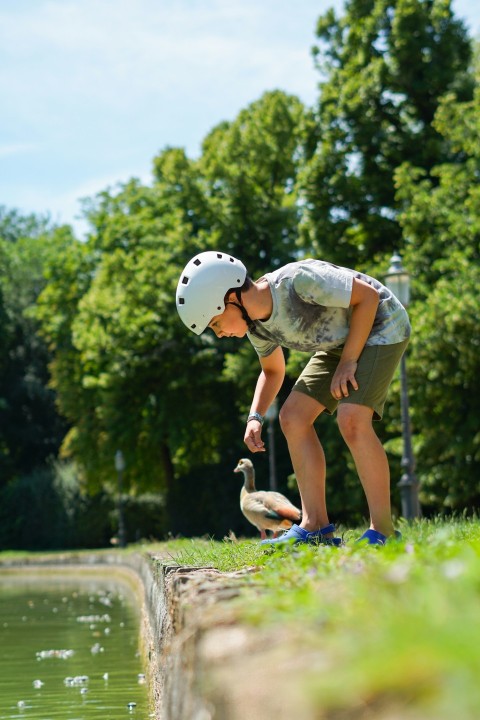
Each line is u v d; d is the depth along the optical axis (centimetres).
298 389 669
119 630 1450
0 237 8319
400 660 152
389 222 3306
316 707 160
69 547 5691
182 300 629
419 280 2808
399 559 352
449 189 2830
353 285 603
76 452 5222
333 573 360
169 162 4541
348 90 3328
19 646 1291
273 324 622
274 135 4488
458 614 180
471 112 2845
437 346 2542
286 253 4306
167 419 4431
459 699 136
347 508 3356
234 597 342
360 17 3444
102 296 4450
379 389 607
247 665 211
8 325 6856
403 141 3319
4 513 5784
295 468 667
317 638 210
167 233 4475
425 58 3322
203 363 4416
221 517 4500
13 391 6806
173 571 585
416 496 1862
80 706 770
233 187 4356
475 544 368
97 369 4697
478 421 2627
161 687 572
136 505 5606
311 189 3388
